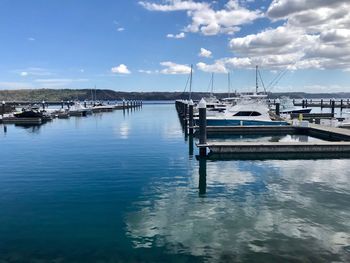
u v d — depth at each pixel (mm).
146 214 10469
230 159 19594
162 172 16188
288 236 8797
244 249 8117
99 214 10492
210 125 33469
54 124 45594
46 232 9164
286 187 13516
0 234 9055
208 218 10086
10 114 56469
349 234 8930
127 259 7680
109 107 88562
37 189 13297
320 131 29594
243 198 12062
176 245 8336
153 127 40312
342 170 16656
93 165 17812
